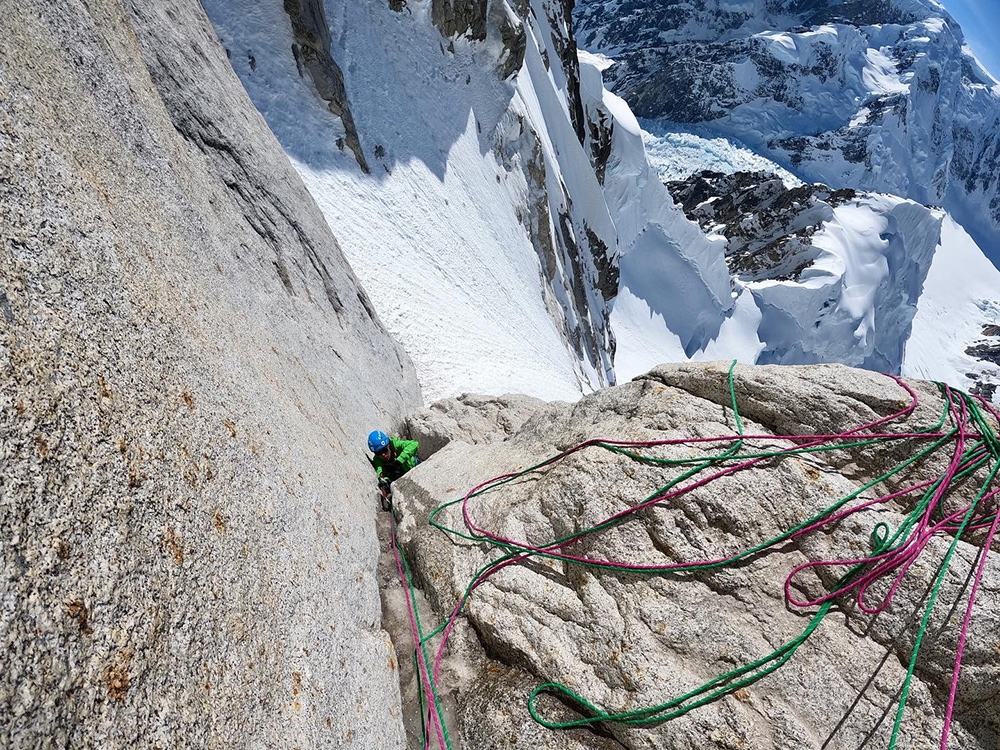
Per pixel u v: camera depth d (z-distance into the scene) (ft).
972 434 14.70
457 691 14.57
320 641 11.73
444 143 107.04
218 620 8.77
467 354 67.51
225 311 15.52
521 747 13.11
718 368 17.89
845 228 371.56
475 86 123.75
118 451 8.00
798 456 15.43
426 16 107.04
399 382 40.91
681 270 301.22
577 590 15.33
